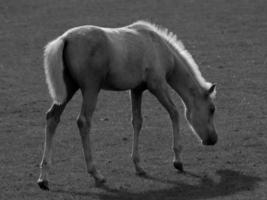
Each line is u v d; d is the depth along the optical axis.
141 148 17.34
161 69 15.12
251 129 19.05
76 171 15.38
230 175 14.84
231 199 13.02
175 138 15.17
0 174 15.13
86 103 13.83
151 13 40.19
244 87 24.55
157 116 20.94
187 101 15.73
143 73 14.84
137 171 15.02
